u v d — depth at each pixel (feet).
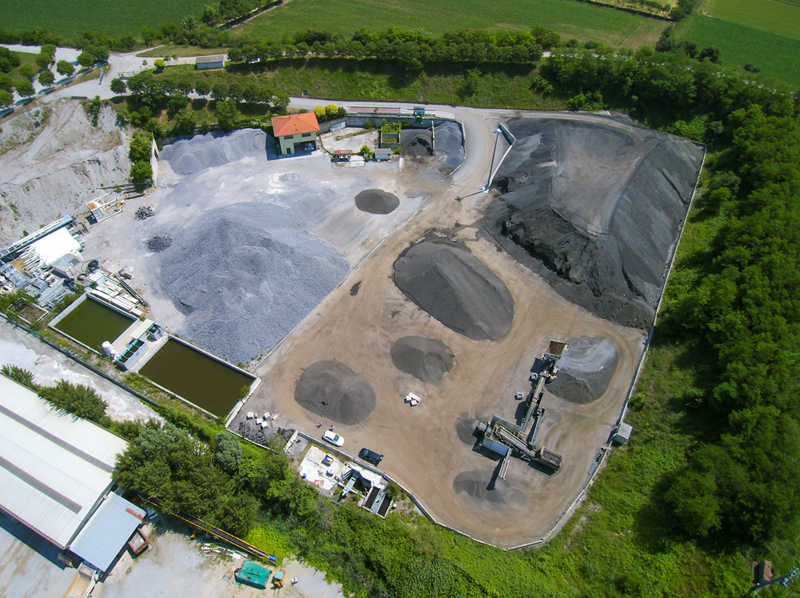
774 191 199.93
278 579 115.03
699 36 339.57
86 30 312.09
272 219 197.26
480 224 206.49
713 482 119.65
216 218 192.13
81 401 135.95
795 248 173.37
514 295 180.65
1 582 115.85
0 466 124.98
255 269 173.88
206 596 113.80
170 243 191.83
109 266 185.06
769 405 132.98
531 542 123.03
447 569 114.32
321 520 121.90
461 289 173.27
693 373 153.58
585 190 204.03
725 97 256.93
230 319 162.50
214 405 147.95
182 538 122.62
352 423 144.15
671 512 124.06
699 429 139.33
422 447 139.64
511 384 154.40
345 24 338.54
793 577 113.29
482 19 351.25
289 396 149.79
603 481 133.69
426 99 274.98
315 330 167.02
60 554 118.52
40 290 174.70
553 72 277.23
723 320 153.69
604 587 113.70
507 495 130.62
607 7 372.99
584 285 180.14
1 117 217.97
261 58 269.64
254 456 133.59
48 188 200.95
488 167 235.20
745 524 116.98
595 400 151.02
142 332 164.86
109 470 125.90
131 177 219.00
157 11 338.75
